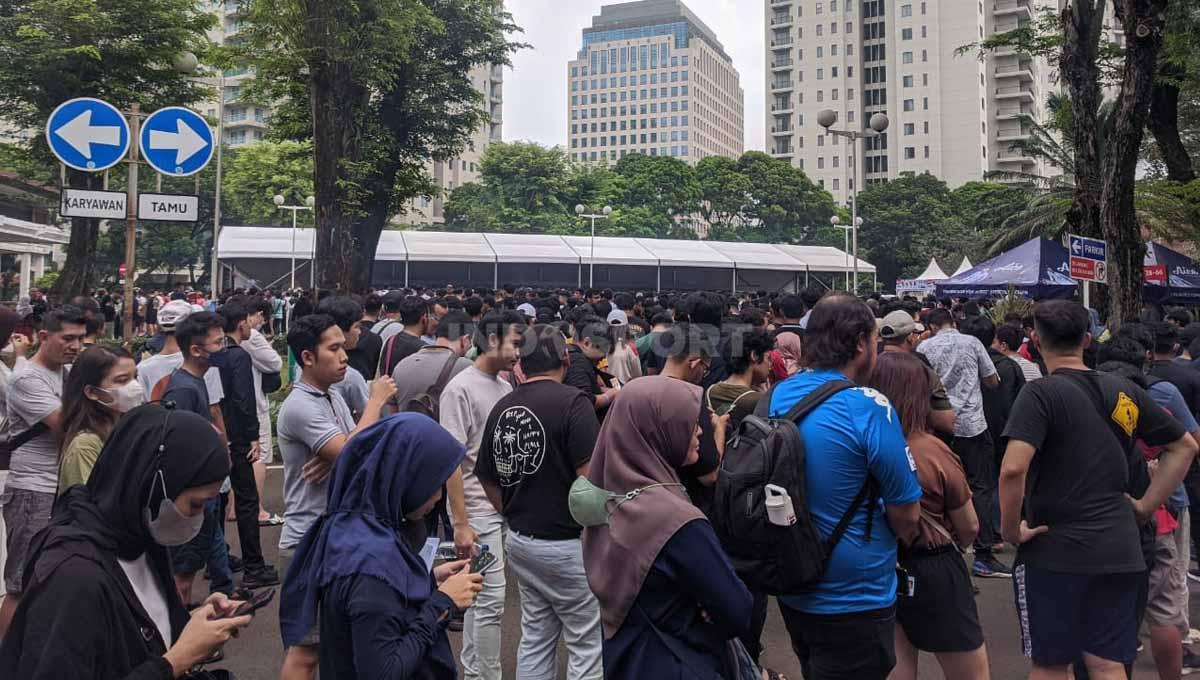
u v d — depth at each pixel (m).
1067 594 3.07
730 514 2.49
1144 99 9.78
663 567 2.19
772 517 2.39
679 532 2.19
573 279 43.06
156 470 1.88
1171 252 16.86
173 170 8.35
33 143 24.59
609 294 14.54
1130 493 3.70
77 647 1.71
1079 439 3.10
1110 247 10.11
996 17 91.00
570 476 3.27
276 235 36.06
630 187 63.34
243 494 5.36
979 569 5.91
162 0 24.53
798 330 5.93
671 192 63.59
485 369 4.14
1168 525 3.71
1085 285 10.45
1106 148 10.25
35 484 3.94
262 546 6.37
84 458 3.11
